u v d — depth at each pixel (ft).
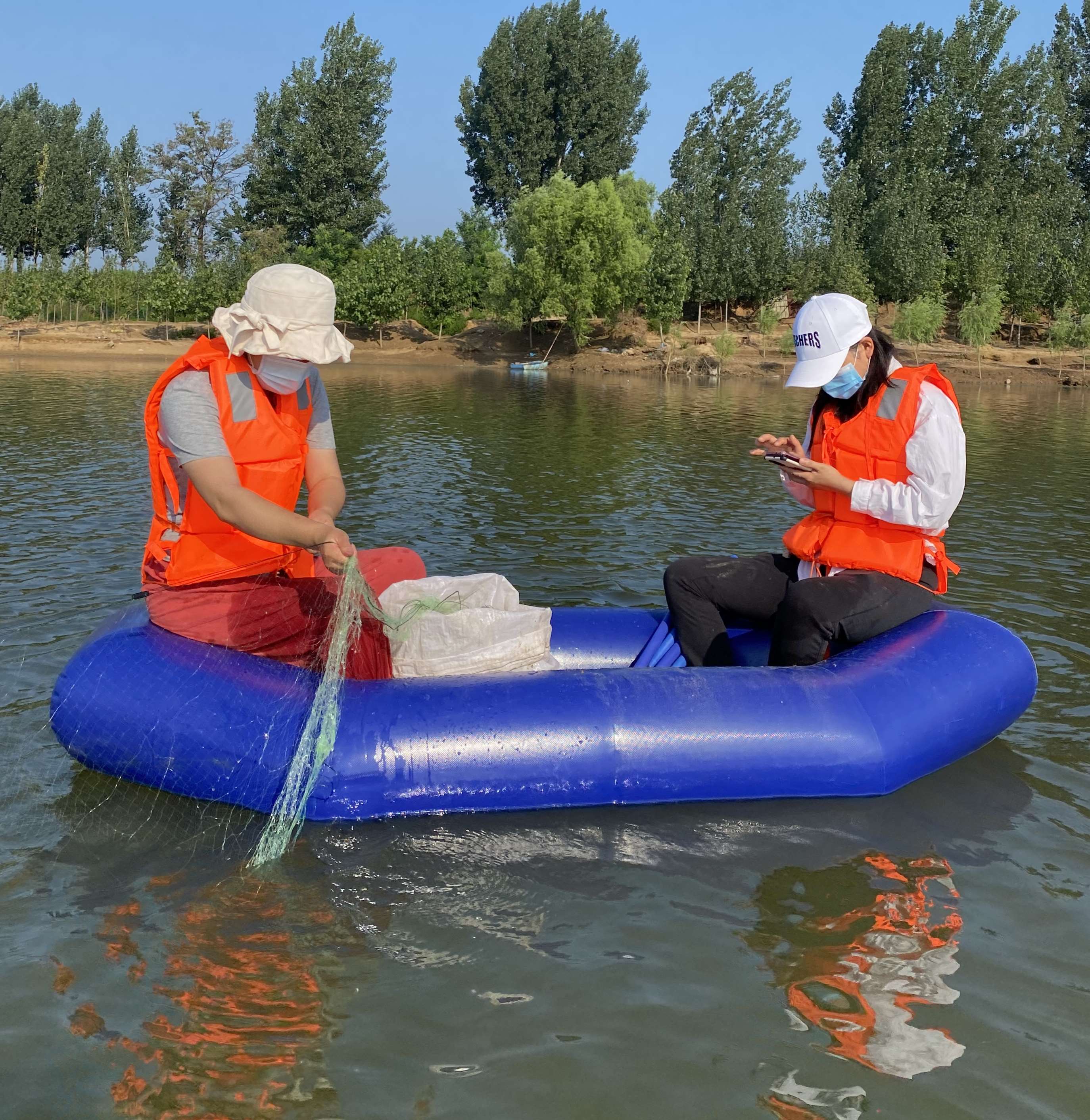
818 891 10.23
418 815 11.57
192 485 11.96
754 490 35.14
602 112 180.45
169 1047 7.79
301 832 11.20
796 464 13.26
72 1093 7.29
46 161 195.62
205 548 12.17
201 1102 7.25
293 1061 7.68
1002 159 160.97
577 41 176.86
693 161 152.05
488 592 13.85
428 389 88.07
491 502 31.60
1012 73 158.30
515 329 143.54
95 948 9.01
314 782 11.28
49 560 22.26
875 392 13.25
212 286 152.05
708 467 40.75
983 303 128.26
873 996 8.58
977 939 9.44
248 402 11.75
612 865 10.67
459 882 10.27
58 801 11.71
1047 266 142.00
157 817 11.44
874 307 143.23
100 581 20.56
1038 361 127.54
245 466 11.82
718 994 8.57
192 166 200.23
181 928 9.36
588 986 8.64
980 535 28.25
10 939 9.10
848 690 12.37
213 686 11.75
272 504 11.35
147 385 79.77
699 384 106.01
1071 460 46.29
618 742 11.75
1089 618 19.93
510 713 11.81
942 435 12.73
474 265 164.04
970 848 11.14
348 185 182.29
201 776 11.60
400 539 26.11
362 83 179.11
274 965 8.85
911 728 12.28
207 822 11.37
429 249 154.40
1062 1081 7.63
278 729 11.46
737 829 11.46
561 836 11.25
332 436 13.47
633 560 24.30
